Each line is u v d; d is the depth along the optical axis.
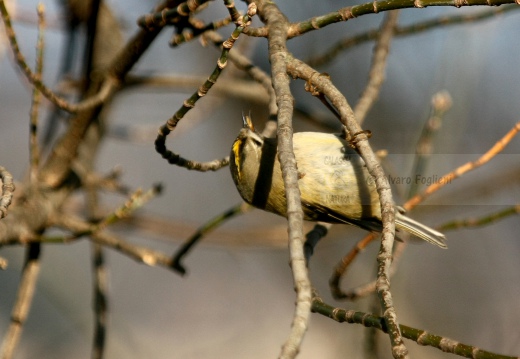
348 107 4.84
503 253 12.91
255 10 4.93
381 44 7.68
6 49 9.32
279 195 6.78
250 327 13.51
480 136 12.56
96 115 8.01
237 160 6.68
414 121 12.62
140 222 9.98
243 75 10.53
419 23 7.98
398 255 7.59
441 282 12.80
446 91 9.59
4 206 5.33
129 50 7.44
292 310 13.77
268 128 6.78
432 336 4.19
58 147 8.28
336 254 12.95
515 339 12.34
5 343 7.47
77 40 9.71
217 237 9.97
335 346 12.84
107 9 9.28
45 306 12.99
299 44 12.65
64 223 8.14
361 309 12.35
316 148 6.88
